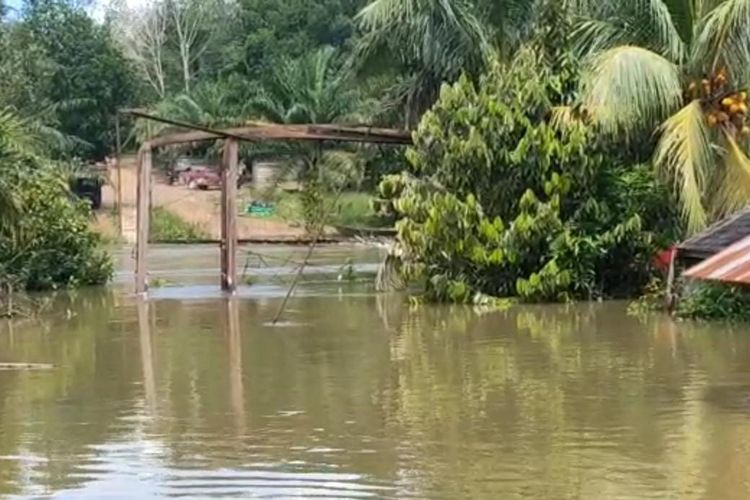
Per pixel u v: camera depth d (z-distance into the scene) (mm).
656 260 22031
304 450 10516
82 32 65250
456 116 22922
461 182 22875
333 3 75188
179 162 62656
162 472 9844
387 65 30469
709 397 12578
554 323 19234
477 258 22281
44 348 17719
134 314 22281
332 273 31078
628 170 22391
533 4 27391
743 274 12656
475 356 15820
